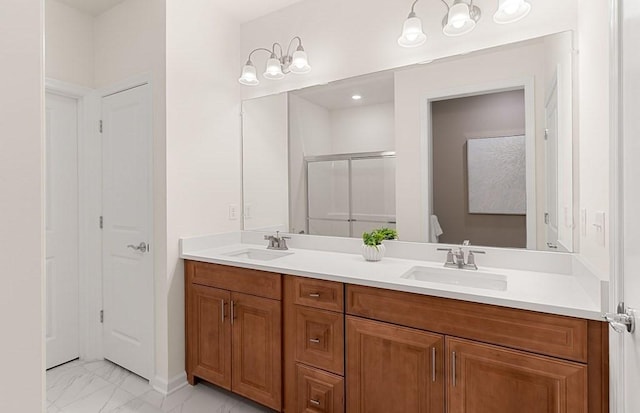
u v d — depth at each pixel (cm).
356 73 224
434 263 193
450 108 194
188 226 233
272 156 258
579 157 159
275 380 188
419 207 204
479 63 186
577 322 117
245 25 271
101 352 264
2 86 38
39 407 41
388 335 153
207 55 246
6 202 39
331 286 168
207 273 216
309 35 242
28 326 40
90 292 264
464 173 191
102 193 262
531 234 174
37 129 41
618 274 98
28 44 40
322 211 238
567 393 118
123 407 202
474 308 134
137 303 237
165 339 220
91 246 264
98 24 261
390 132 213
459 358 137
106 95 256
